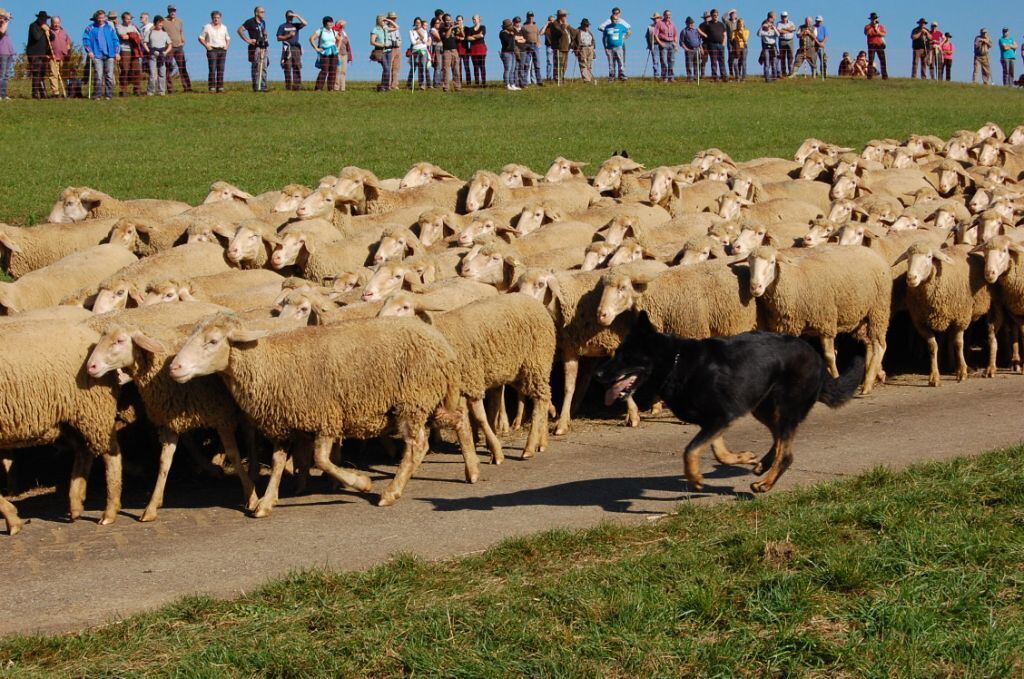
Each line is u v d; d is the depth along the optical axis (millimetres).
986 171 28500
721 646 8039
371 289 15820
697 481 11164
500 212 21484
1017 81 70750
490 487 13117
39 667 8422
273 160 37906
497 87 59312
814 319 16859
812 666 7832
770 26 65438
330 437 12469
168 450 12773
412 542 10984
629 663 7941
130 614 9492
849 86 63625
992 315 18312
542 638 8281
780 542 9555
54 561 11078
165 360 12406
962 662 7770
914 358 19984
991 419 14836
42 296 17562
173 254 18594
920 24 69062
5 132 42531
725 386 11031
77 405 12227
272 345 12164
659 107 53469
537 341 14539
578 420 16719
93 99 50594
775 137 44094
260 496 13523
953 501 10570
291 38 56000
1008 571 8961
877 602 8508
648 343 11133
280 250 19266
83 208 22688
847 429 14727
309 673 8078
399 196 23641
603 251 17859
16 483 14211
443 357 12633
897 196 25688
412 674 7973
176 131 44188
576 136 43906
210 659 8273
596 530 10594
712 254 18078
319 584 9656
